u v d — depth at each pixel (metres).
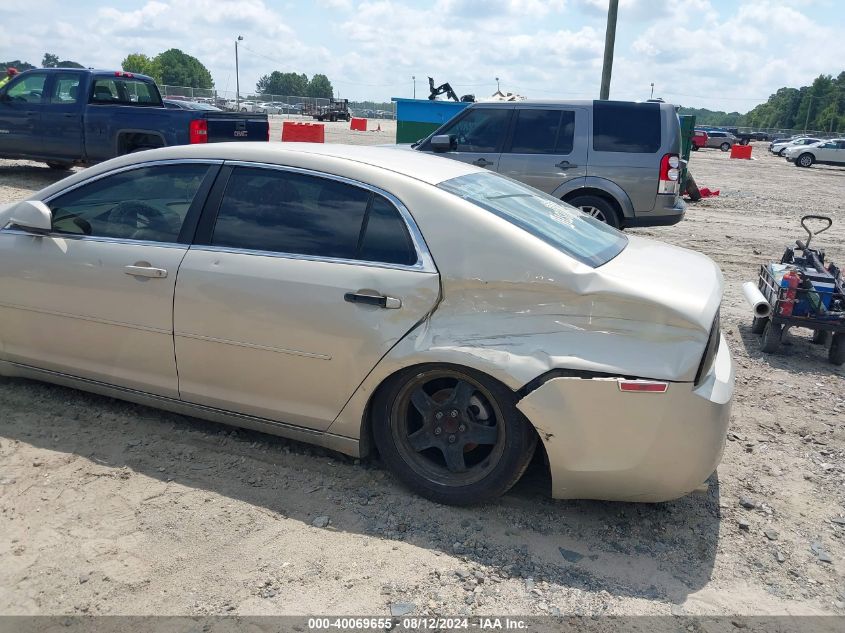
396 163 3.67
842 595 2.93
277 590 2.78
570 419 3.03
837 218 14.71
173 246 3.74
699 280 3.37
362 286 3.31
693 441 3.00
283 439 3.97
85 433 3.93
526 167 9.48
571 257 3.19
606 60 18.39
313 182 3.56
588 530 3.28
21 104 12.76
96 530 3.10
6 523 3.11
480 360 3.09
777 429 4.49
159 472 3.58
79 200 4.07
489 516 3.34
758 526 3.40
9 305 4.16
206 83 148.12
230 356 3.60
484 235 3.22
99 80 12.66
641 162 9.19
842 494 3.73
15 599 2.68
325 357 3.38
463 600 2.77
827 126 117.25
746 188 20.95
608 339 3.03
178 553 2.98
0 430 3.91
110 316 3.86
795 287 5.71
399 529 3.21
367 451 3.59
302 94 177.62
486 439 3.29
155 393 3.90
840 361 5.73
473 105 9.81
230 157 3.75
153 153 3.95
